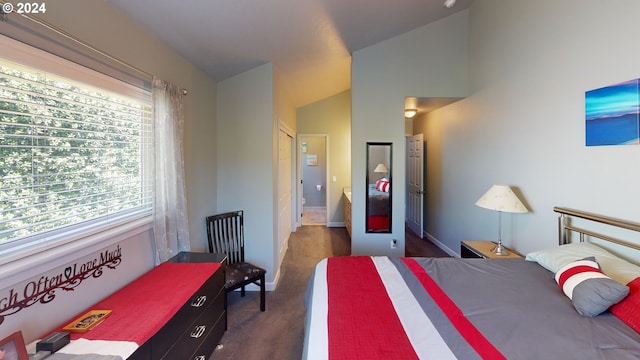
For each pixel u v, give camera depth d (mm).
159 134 1872
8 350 920
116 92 1562
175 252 2068
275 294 2912
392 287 1543
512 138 2576
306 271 3514
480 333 1104
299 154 5730
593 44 1770
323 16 2338
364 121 3400
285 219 4184
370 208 3467
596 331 1120
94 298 1412
